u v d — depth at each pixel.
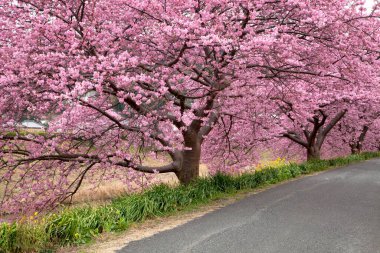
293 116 13.71
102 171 11.40
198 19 7.75
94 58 7.57
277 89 10.93
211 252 5.42
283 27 8.67
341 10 9.26
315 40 9.70
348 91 13.65
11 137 8.80
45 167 9.91
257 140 16.20
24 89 7.62
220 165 14.95
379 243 5.78
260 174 12.27
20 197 9.46
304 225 6.79
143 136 9.27
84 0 8.57
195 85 11.55
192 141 10.61
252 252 5.39
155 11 8.34
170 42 8.30
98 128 10.24
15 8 8.96
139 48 8.84
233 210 8.11
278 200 9.11
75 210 7.36
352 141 25.41
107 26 8.41
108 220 6.83
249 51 8.12
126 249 5.69
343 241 5.87
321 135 19.58
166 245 5.80
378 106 18.41
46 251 5.71
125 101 8.90
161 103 8.98
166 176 18.41
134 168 9.96
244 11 9.13
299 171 14.73
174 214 7.99
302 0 8.37
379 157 25.81
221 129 14.82
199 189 9.57
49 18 8.49
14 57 7.70
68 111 8.01
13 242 5.61
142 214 7.57
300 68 10.57
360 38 9.63
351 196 9.66
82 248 5.82
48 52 7.73
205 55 9.46
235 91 10.70
